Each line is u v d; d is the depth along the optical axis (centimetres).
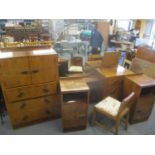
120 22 483
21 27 335
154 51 268
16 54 184
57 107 228
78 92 196
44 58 188
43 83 202
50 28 363
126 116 219
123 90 238
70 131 216
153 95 218
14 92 191
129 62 334
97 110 209
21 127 219
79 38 332
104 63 245
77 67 271
